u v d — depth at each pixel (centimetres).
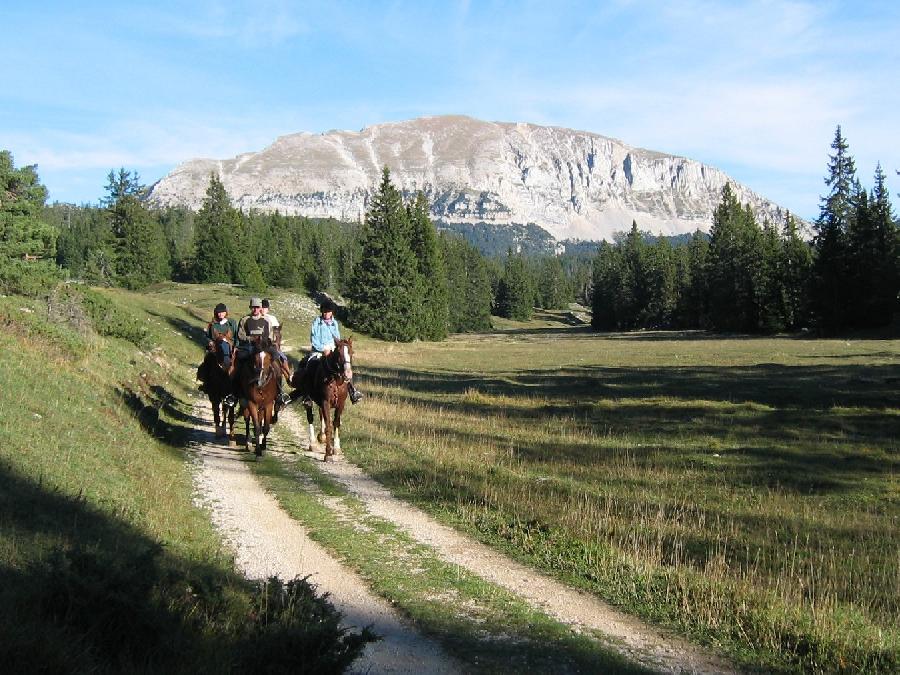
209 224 9869
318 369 1599
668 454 1706
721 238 9594
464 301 11756
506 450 1736
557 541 1012
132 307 4550
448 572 897
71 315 2347
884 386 2894
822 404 2462
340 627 705
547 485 1362
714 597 811
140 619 516
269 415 1562
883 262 7044
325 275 12256
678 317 11456
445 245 11488
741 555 995
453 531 1086
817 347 5638
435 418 2211
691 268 11050
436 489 1305
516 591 849
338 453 1628
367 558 937
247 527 1045
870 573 925
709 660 687
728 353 5278
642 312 11881
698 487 1393
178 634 530
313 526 1070
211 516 1082
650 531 1079
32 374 1399
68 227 12962
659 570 909
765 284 8506
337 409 1633
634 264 12625
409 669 632
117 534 793
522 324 15650
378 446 1695
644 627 762
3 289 2380
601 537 1041
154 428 1636
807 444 1794
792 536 1088
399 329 7475
